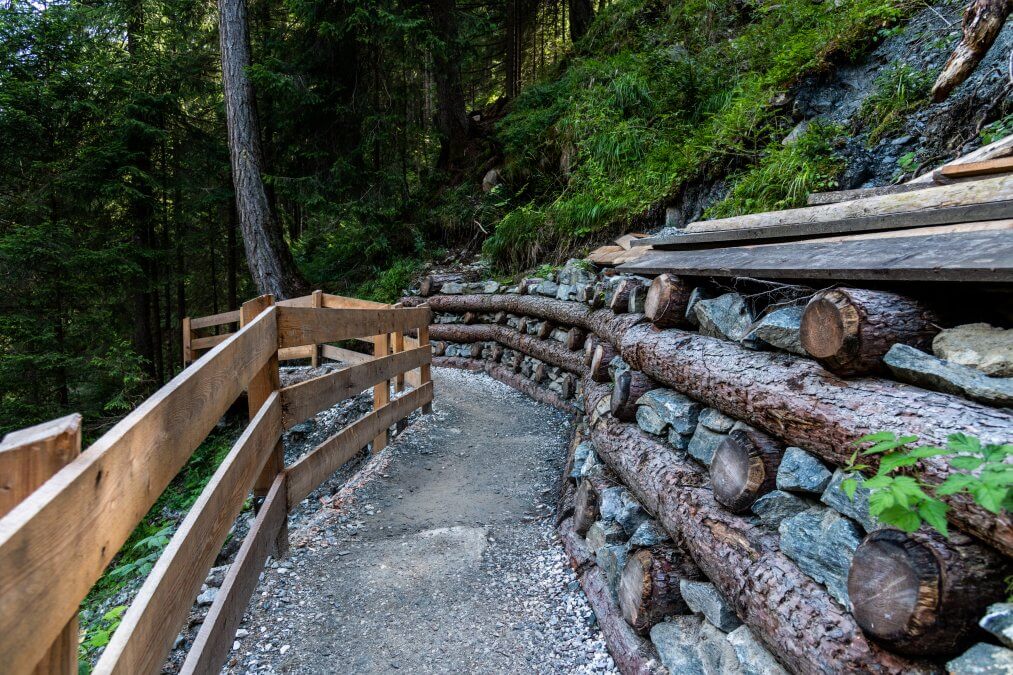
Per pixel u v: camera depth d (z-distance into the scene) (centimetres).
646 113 867
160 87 1225
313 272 1262
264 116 1202
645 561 234
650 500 257
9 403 1002
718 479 214
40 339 1024
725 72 801
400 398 509
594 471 342
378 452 485
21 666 79
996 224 168
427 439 519
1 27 1009
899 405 149
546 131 1046
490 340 877
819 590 158
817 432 169
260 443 262
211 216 1460
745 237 286
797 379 187
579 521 324
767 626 167
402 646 249
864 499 148
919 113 456
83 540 101
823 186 484
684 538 223
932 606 119
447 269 1052
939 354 153
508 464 469
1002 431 124
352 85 1177
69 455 103
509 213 967
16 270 1012
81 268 1075
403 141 1254
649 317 316
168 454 152
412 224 1181
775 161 533
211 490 192
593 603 274
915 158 436
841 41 559
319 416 673
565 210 849
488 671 237
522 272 902
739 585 183
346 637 254
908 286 170
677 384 270
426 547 333
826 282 196
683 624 220
